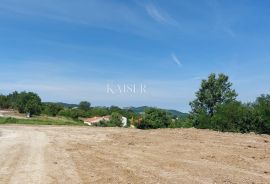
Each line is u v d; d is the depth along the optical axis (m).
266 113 30.50
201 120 39.22
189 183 10.10
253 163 13.50
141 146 18.72
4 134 27.19
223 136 22.23
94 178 10.99
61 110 107.56
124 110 112.25
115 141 21.27
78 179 10.88
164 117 70.69
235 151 16.34
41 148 18.45
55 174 11.67
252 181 10.48
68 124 43.69
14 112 106.31
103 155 15.80
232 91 48.66
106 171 12.04
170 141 20.27
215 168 12.41
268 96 31.70
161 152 16.41
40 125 38.72
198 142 19.55
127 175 11.28
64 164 13.57
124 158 14.81
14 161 14.34
